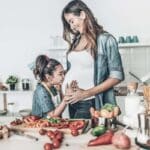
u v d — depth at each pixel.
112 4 3.35
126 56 3.31
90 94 3.28
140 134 1.56
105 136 1.60
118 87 3.24
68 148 1.56
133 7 3.32
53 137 1.68
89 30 3.34
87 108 3.29
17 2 3.63
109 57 3.25
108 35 3.28
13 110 3.64
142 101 1.81
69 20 3.42
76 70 3.36
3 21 3.69
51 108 3.45
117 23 3.35
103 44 3.27
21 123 2.01
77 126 1.83
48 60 3.51
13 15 3.65
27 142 1.71
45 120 2.02
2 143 1.71
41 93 3.50
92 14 3.36
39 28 3.57
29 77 3.63
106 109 1.86
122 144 1.50
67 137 1.75
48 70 3.48
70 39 3.41
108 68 3.26
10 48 3.69
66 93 3.39
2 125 2.00
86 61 3.31
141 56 3.28
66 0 3.44
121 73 3.24
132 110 1.80
